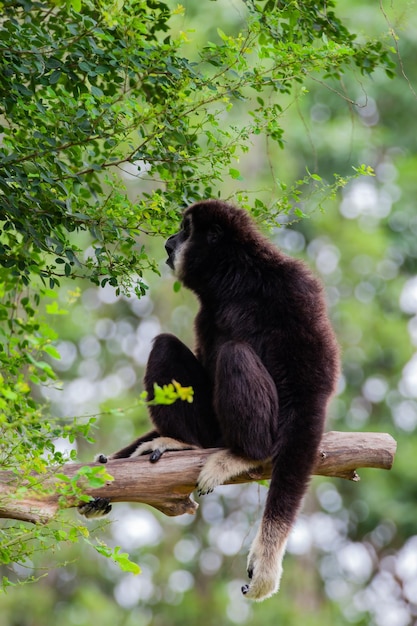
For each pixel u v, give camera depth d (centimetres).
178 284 1385
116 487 1087
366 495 3266
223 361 1187
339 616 3316
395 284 3372
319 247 3375
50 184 1113
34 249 1226
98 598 2930
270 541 1150
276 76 1246
